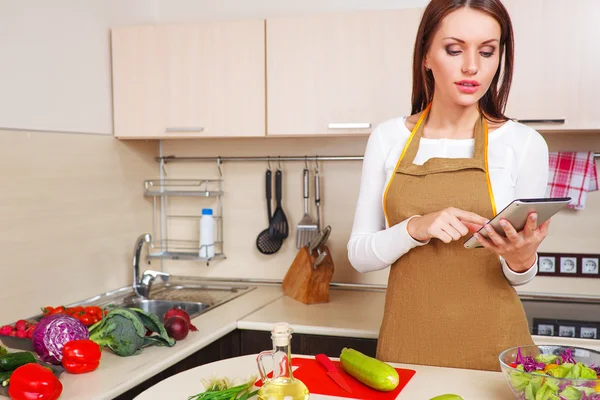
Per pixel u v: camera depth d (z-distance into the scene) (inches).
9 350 75.6
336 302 103.4
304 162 114.8
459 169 59.8
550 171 101.9
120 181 111.1
